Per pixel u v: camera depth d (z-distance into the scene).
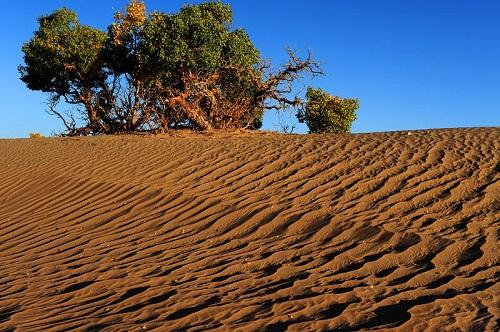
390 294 4.77
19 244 8.05
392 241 6.17
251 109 23.95
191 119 22.19
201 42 22.88
